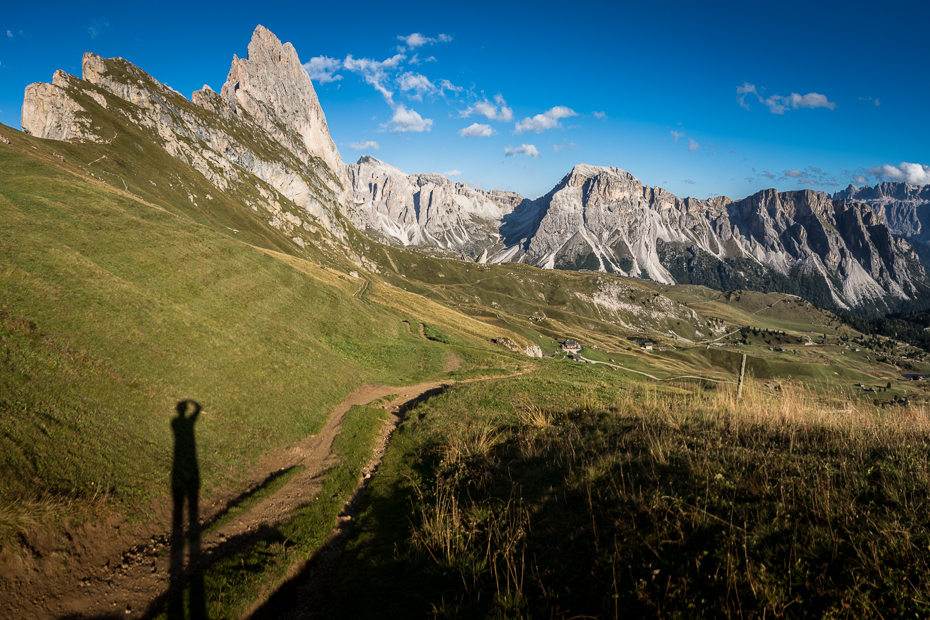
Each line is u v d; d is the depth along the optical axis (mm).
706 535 5789
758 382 15570
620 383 28156
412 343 46312
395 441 16844
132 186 111875
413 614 6430
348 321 41969
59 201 27297
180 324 19328
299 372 22266
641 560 5672
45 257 18266
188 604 7543
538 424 14570
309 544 9727
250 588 8094
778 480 6875
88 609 7051
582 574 5883
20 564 6898
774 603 4480
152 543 8930
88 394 11820
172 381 15031
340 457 14945
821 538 5203
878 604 4297
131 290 19734
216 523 10016
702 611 4613
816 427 9867
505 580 6363
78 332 14539
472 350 48844
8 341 11883
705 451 8688
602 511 7137
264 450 14266
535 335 127000
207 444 12945
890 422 9836
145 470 10500
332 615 7195
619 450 9891
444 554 7602
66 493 8492
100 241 23797
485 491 9938
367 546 9320
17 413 9523
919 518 5207
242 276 32938
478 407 19828
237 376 18109
